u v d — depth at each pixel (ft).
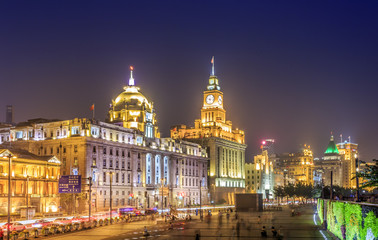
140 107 634.02
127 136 582.35
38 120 570.87
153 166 622.54
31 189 453.99
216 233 272.72
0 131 581.12
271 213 503.20
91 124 518.37
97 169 517.14
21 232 257.55
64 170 511.81
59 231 284.20
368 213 167.02
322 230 297.94
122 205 553.23
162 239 247.50
